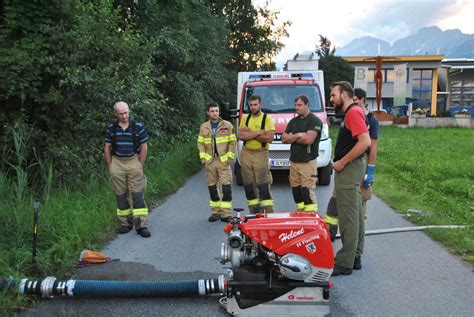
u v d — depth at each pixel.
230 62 29.55
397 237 6.43
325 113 10.42
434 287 4.68
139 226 6.57
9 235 5.55
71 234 5.79
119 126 6.54
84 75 7.95
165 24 14.41
